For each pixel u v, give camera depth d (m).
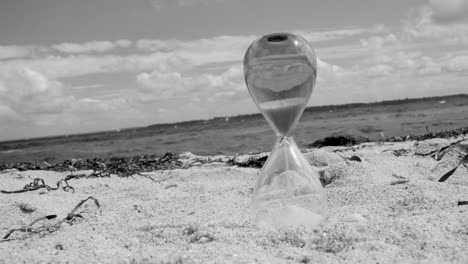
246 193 0.74
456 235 0.40
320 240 0.41
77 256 0.41
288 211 0.46
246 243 0.41
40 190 0.87
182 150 2.22
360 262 0.35
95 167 1.23
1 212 0.67
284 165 0.47
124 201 0.73
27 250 0.45
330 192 0.65
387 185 0.64
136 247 0.44
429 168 0.81
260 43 0.43
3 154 2.87
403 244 0.39
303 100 0.44
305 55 0.42
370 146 1.34
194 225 0.47
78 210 0.69
